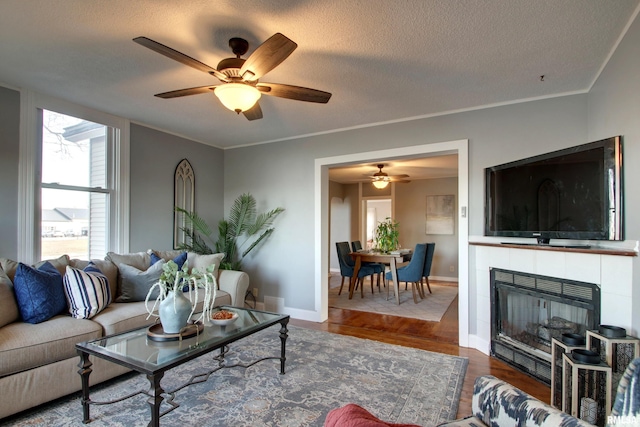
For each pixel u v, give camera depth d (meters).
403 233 8.25
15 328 2.24
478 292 3.36
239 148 5.07
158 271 3.24
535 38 2.17
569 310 2.50
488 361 3.02
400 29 2.08
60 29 2.08
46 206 3.20
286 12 1.91
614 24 2.01
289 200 4.62
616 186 2.11
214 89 2.24
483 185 3.39
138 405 2.23
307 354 3.13
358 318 4.47
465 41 2.21
